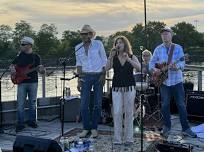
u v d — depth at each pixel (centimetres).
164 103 694
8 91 849
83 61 683
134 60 637
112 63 646
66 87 879
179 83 689
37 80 768
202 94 816
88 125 694
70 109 822
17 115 764
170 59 685
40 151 468
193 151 613
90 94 704
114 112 643
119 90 637
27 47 754
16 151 484
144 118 770
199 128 753
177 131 740
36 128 771
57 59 810
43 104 870
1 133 732
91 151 596
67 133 727
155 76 689
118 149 624
